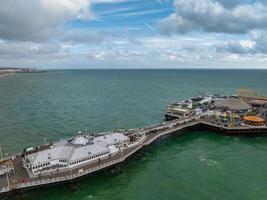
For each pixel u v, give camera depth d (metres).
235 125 119.19
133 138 99.44
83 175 73.94
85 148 82.19
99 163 79.00
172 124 120.12
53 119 147.00
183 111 142.38
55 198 66.38
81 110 172.88
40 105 190.12
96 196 67.06
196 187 70.12
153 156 93.19
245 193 66.69
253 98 180.12
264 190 68.06
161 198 65.25
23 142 108.44
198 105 164.25
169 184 72.25
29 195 67.44
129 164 86.38
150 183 73.19
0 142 108.25
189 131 124.00
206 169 81.38
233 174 77.56
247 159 89.12
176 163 86.50
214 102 163.62
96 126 134.00
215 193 66.88
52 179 69.44
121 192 68.75
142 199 65.12
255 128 116.31
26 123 137.75
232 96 195.12
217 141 109.38
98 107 184.38
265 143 106.81
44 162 73.94
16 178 69.50
